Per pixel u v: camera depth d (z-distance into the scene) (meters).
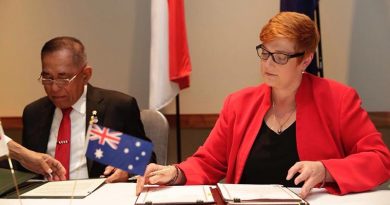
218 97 3.01
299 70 1.54
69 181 1.63
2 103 3.13
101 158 1.30
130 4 3.02
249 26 2.96
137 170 1.30
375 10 2.88
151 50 2.71
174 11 2.69
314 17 2.62
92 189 1.47
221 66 3.00
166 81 2.69
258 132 1.62
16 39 3.09
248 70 2.98
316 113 1.56
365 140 1.51
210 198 1.26
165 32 2.69
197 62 3.01
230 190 1.31
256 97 1.68
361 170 1.41
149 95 2.88
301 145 1.55
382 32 2.88
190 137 3.07
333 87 1.59
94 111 2.00
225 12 2.97
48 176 1.71
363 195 1.36
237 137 1.64
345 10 2.90
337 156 1.54
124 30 3.03
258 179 1.60
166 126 2.23
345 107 1.54
